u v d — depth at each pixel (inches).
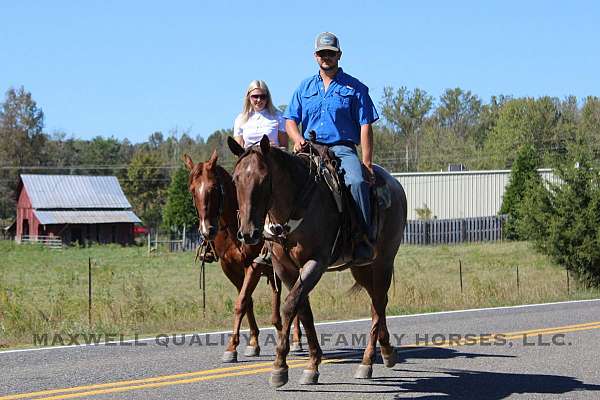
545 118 3873.0
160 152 4569.4
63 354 426.0
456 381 353.4
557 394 327.6
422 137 4146.2
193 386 340.2
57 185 3038.9
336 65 364.8
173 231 2787.9
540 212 985.5
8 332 527.8
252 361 405.1
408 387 340.2
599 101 3961.6
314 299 707.4
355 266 369.7
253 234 301.1
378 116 367.9
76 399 314.3
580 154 1010.1
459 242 2295.8
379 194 364.8
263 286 850.8
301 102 370.3
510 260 1544.0
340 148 358.6
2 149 4165.8
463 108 4591.5
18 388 334.6
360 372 358.0
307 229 318.7
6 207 4141.2
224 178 413.4
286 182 313.6
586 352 429.7
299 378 358.6
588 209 949.2
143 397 318.3
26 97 4242.1
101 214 2979.8
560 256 976.3
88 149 5054.1
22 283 1219.9
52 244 2829.7
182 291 1027.3
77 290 1078.4
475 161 3922.2
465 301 753.0
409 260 1584.6
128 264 1768.0
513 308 698.2
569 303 751.1
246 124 441.1
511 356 419.2
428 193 2578.7
